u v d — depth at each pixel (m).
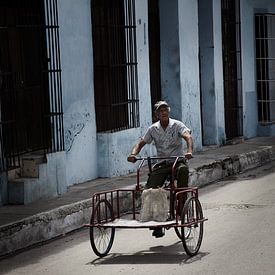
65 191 14.62
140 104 18.14
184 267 10.09
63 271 10.23
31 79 14.44
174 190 10.84
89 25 16.19
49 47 14.62
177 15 19.89
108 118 17.00
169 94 20.16
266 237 11.75
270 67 25.19
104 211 11.84
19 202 13.35
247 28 24.38
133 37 17.77
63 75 15.27
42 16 14.45
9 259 11.10
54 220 12.50
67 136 15.46
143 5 18.31
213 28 21.92
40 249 11.71
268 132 25.00
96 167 16.62
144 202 10.76
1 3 13.61
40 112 14.60
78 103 15.82
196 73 20.98
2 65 13.32
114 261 10.62
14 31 13.99
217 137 22.17
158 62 20.19
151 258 10.70
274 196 15.82
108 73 16.95
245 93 24.19
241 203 15.06
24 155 14.22
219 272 9.77
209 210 14.35
